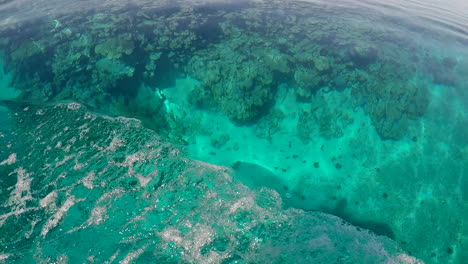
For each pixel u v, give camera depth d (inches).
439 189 217.8
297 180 223.3
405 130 232.5
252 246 187.2
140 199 198.5
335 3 396.5
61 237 178.7
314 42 269.4
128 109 240.5
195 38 263.3
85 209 190.5
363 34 297.6
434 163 224.8
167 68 243.6
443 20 390.0
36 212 186.5
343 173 224.8
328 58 253.1
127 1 333.4
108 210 191.9
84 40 262.4
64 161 210.1
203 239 186.5
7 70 253.1
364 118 234.4
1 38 274.2
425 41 308.5
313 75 240.7
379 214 211.9
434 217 208.7
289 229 197.3
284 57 248.1
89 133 226.2
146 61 245.8
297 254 185.5
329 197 218.5
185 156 225.1
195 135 237.0
